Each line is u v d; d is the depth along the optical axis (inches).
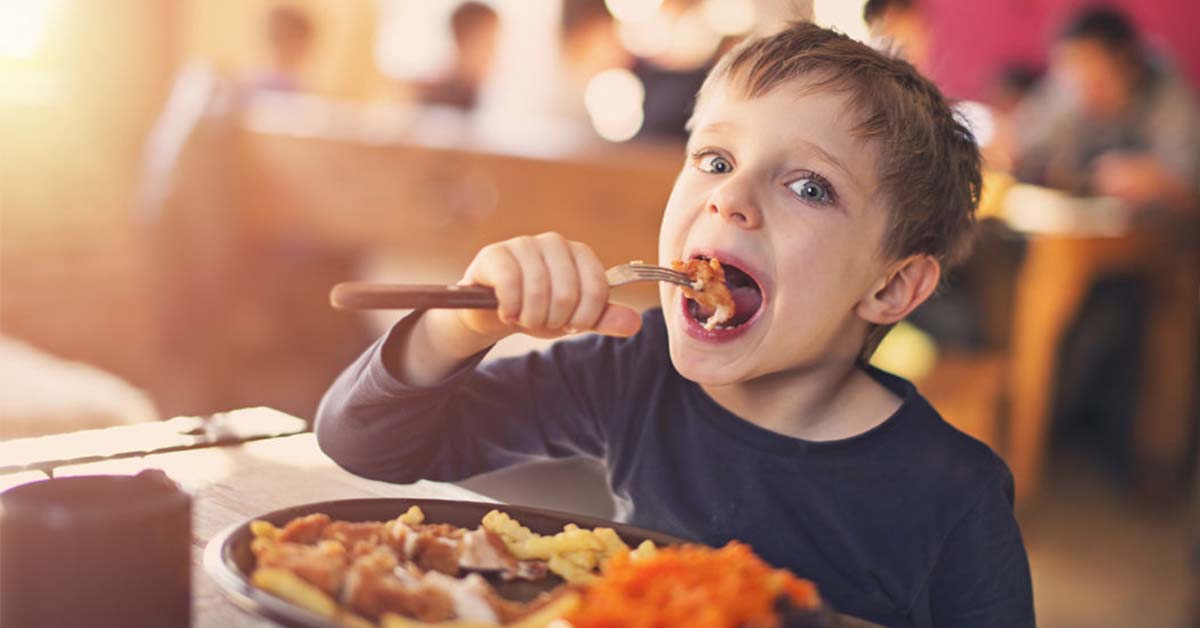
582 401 41.3
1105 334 149.6
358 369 35.6
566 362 41.8
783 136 35.7
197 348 141.3
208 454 42.2
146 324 138.0
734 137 36.5
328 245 146.9
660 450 39.7
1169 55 172.6
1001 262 112.1
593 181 129.5
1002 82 178.9
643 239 129.1
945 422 40.1
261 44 185.2
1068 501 137.3
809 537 37.9
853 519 37.8
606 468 42.1
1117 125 151.7
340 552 25.6
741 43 40.0
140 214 141.0
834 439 39.6
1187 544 127.0
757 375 36.5
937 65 59.3
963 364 107.1
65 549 22.3
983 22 202.5
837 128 36.2
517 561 29.4
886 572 37.5
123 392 74.4
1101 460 151.1
